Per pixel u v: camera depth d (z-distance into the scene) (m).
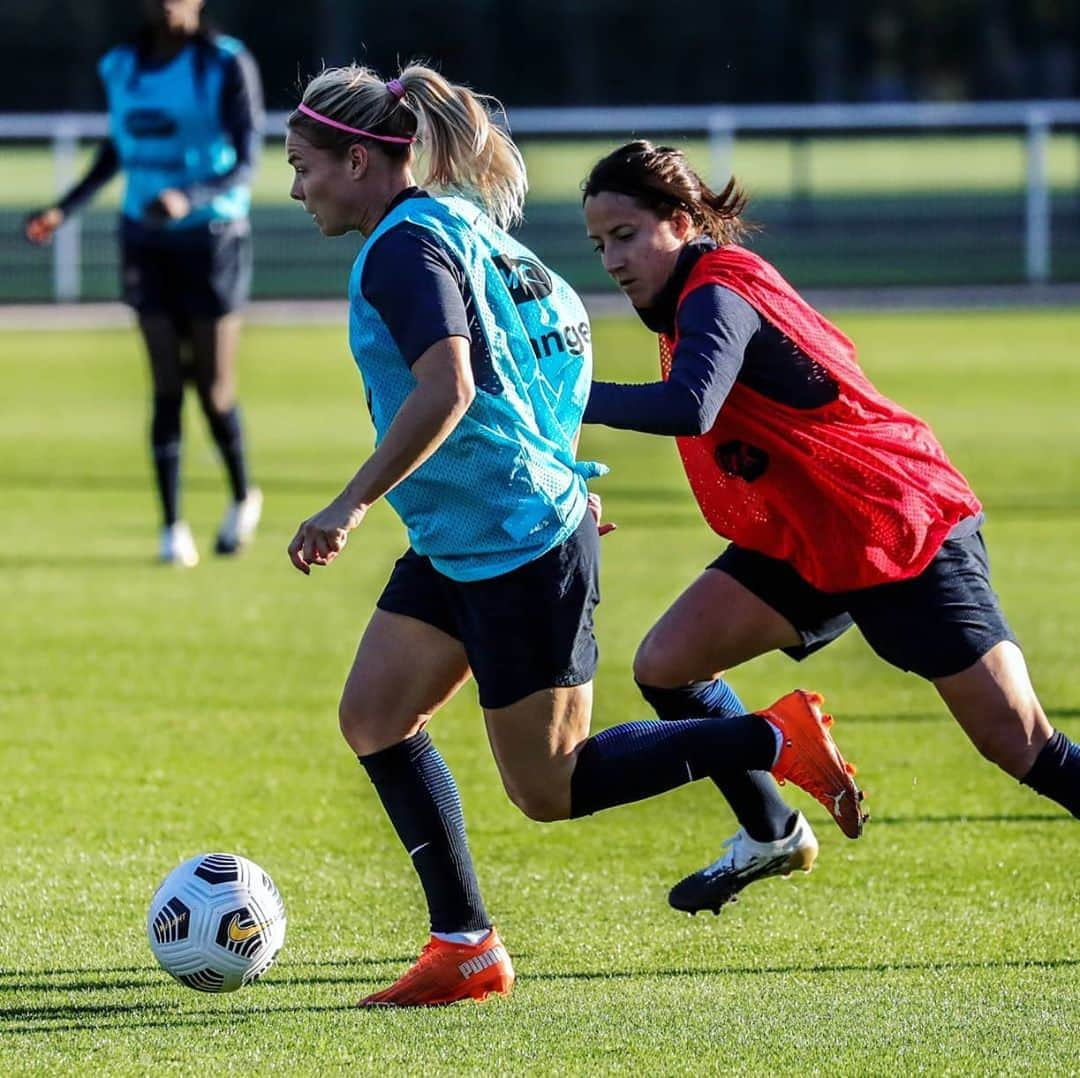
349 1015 15.41
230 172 35.97
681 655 17.56
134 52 36.44
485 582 15.04
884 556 16.09
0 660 29.61
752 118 104.12
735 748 15.82
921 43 182.62
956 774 23.34
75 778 23.34
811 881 19.42
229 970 15.70
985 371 69.38
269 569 37.41
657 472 51.75
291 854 20.50
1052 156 157.88
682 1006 15.48
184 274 36.47
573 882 19.58
